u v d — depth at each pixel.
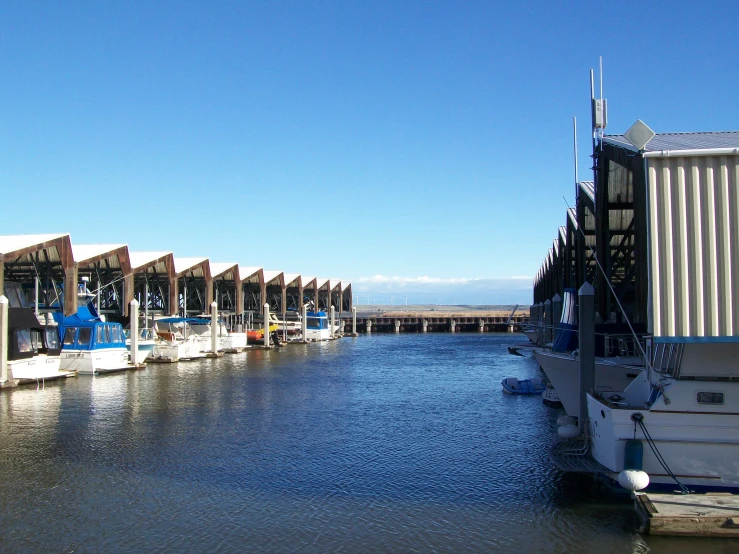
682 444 13.55
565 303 23.66
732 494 13.16
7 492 15.75
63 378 38.59
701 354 13.38
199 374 43.00
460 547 12.41
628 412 13.80
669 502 12.89
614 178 21.72
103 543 12.59
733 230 11.83
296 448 20.64
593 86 21.05
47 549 12.30
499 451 20.31
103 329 42.03
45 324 38.97
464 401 31.34
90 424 24.39
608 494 15.52
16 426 23.94
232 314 70.38
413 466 18.41
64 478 16.98
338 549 12.34
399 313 144.38
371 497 15.49
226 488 16.17
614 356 22.58
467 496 15.55
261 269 77.75
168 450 20.20
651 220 12.02
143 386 36.00
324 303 110.00
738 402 13.30
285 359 57.16
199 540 12.74
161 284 65.25
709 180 11.91
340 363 53.41
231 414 26.97
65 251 39.66
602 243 22.89
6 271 47.31
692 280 11.89
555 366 21.88
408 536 12.98
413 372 45.97
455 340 94.31
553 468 18.09
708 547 11.95
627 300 26.11
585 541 12.57
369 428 24.12
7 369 34.12
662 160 12.02
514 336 106.81
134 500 15.18
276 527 13.47
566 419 21.25
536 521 13.75
